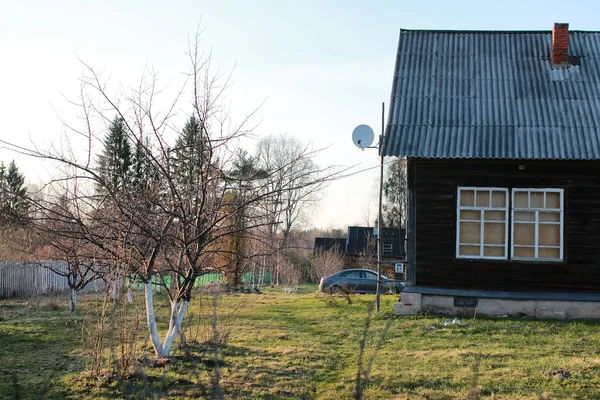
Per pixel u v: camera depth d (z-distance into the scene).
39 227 8.90
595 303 15.04
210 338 12.41
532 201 15.93
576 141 15.70
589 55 18.72
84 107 9.52
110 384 8.76
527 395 8.43
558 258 15.73
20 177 41.59
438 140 16.19
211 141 9.38
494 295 15.55
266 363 10.59
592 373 9.37
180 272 9.94
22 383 8.97
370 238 50.31
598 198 15.63
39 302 22.73
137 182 9.70
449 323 14.34
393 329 14.00
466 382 9.14
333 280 28.94
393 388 9.03
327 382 9.52
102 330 9.37
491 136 16.12
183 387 8.52
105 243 9.41
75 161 9.15
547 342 12.20
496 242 16.00
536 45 19.28
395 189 54.41
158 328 14.37
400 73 18.55
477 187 16.11
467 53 19.14
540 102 17.12
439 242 16.20
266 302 24.05
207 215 9.55
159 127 9.44
